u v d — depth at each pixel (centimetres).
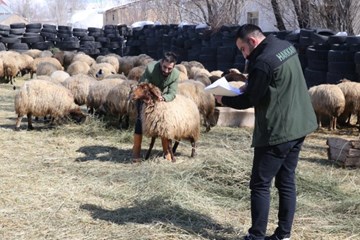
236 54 1611
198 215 463
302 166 652
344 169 648
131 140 786
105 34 2420
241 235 423
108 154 700
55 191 528
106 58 1702
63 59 1920
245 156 607
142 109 619
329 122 964
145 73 629
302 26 1830
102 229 431
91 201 502
